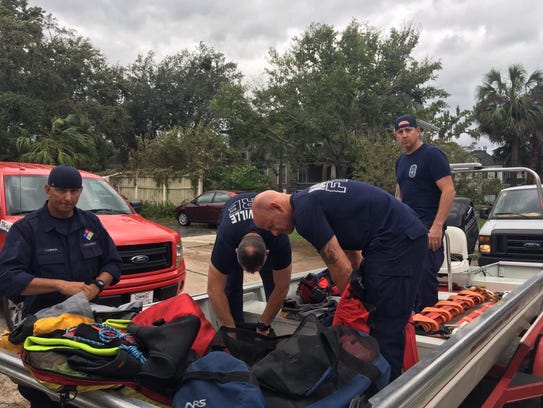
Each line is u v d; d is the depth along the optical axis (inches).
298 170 788.0
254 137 661.3
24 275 110.0
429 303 158.9
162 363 78.5
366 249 104.7
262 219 100.4
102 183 248.1
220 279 117.4
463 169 204.1
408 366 104.0
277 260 117.2
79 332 84.0
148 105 1471.5
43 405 100.9
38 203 213.6
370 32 747.4
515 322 134.6
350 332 87.0
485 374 117.9
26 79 930.7
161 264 198.7
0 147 888.3
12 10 987.3
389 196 106.0
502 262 232.2
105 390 78.8
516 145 1122.0
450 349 87.4
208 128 825.5
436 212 165.2
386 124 724.7
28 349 78.6
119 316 108.5
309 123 640.4
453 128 713.6
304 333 87.2
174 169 802.2
